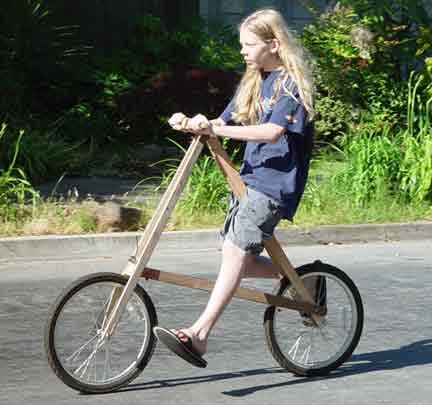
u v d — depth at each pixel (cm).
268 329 1265
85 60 3903
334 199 2519
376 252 2228
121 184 2945
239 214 1186
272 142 1162
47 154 3088
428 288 1850
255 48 1177
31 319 1598
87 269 2003
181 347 1150
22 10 3709
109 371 1223
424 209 2531
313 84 1178
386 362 1368
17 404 1177
